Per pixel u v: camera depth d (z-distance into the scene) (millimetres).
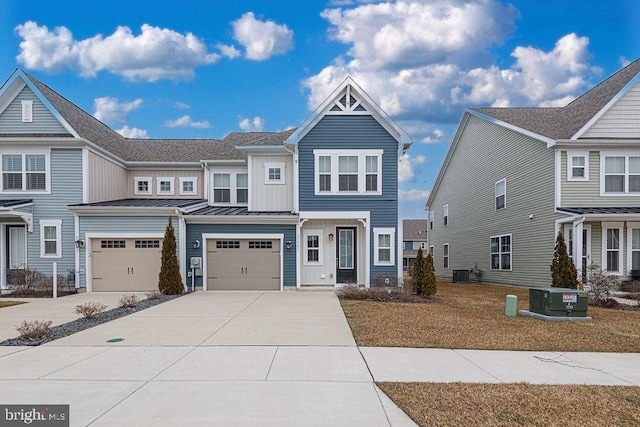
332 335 8180
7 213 15078
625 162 16078
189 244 16125
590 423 4336
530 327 9016
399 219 16234
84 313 10148
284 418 4379
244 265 16281
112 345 7426
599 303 12703
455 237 26938
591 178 16047
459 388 5281
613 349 7305
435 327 8961
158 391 5133
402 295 14023
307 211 16297
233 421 4301
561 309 9930
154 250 16016
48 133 16547
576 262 14641
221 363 6305
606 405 4781
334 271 16734
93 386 5320
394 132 16375
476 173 23578
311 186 16375
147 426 4180
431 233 32688
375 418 4406
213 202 19812
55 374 5805
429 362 6434
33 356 6727
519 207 18828
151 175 20469
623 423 4340
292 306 11961
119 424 4227
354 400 4875
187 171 20609
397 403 4793
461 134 25781
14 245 16578
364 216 16234
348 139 16406
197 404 4727
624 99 16312
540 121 19016
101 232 15922
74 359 6543
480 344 7539
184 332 8477
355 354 6836
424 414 4496
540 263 17172
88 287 15820
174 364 6262
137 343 7566
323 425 4230
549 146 16219
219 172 19969
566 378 5758
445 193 29031
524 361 6547
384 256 16234
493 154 21469
